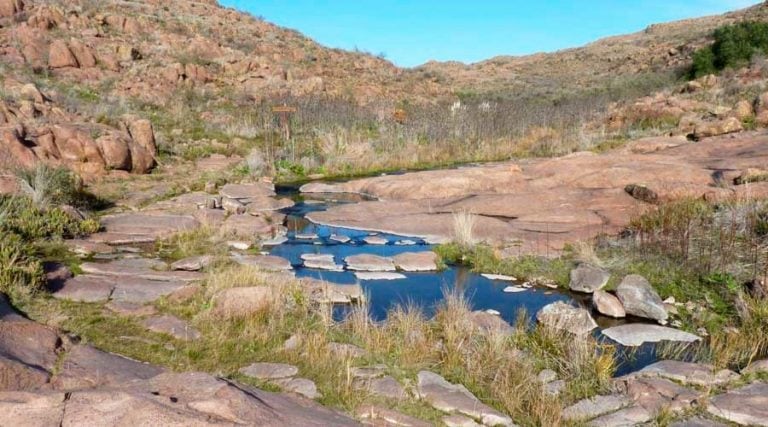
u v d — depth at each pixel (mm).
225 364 4211
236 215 9852
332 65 33781
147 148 14453
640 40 54125
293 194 12602
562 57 53406
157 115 19125
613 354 4953
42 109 14094
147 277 6391
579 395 4145
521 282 6984
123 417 2707
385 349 4754
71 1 29562
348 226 9562
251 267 6375
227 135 17938
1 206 7723
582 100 25812
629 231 8180
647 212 8633
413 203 10969
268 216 10008
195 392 3098
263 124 19250
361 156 16391
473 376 4371
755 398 4004
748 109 16469
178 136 17125
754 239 6992
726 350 4801
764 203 7953
